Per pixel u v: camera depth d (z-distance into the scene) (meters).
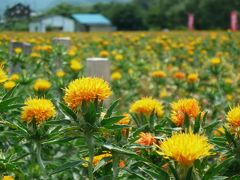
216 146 0.59
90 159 0.53
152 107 0.67
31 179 0.79
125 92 2.10
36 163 0.80
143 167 0.58
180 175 0.45
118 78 1.89
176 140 0.45
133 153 0.52
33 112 0.63
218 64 2.06
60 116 0.67
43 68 1.88
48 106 0.64
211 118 1.57
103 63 1.46
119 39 4.88
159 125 0.67
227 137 0.57
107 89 0.53
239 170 0.56
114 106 0.53
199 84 1.92
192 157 0.44
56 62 1.93
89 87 0.53
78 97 0.52
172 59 3.49
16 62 1.66
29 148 0.79
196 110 0.64
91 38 5.60
